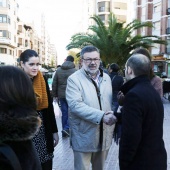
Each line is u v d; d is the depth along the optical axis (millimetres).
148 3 46062
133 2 53688
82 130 3375
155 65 43219
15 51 71062
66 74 7738
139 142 2641
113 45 27109
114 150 6566
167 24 42281
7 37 60406
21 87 1482
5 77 1468
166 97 19375
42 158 3250
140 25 27500
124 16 70812
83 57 3414
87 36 28469
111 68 8375
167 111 13234
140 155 2658
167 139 7652
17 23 71500
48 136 3328
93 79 3453
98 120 3229
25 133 1438
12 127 1409
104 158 3598
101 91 3451
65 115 7738
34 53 3262
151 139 2691
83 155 3412
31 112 1489
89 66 3381
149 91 2758
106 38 27281
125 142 2625
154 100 2746
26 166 1428
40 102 3182
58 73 7809
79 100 3322
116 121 3217
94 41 27609
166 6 42250
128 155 2621
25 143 1469
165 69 41406
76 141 3412
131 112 2627
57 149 6652
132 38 27625
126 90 2906
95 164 3623
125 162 2646
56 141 3535
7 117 1407
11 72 1495
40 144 3238
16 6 68750
